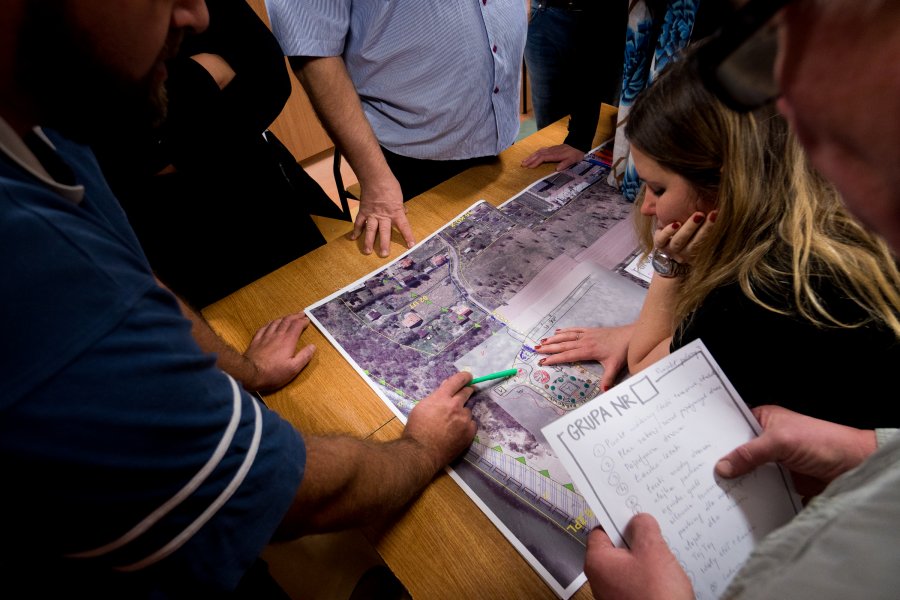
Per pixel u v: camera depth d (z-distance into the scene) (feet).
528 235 3.05
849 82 0.50
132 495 1.10
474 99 3.65
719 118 1.53
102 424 1.01
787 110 0.62
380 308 2.69
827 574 0.74
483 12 3.36
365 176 3.42
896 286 1.34
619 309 2.54
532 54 5.06
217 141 3.31
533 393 2.22
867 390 1.46
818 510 0.86
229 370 2.20
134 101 1.21
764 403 1.62
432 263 2.93
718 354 1.62
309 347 2.48
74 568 1.42
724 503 1.42
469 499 1.89
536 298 2.66
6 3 0.83
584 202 3.26
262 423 1.38
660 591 1.22
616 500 1.40
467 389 2.23
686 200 1.83
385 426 2.17
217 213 3.60
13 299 0.92
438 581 1.68
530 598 1.62
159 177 3.31
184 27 1.27
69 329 0.97
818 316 1.40
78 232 1.05
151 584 1.29
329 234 4.45
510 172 3.67
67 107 1.09
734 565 1.36
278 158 4.14
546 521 1.80
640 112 1.77
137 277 1.14
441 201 3.43
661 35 2.40
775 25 0.55
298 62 3.26
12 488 1.03
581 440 1.43
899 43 0.45
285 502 1.37
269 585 2.44
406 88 3.61
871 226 0.64
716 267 1.72
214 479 1.21
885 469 0.77
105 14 0.96
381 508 1.74
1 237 0.91
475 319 2.58
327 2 3.08
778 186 1.53
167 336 1.15
